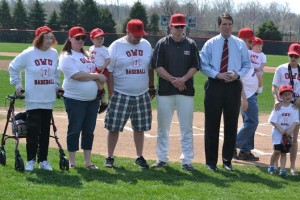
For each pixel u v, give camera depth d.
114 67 7.70
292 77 8.02
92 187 6.46
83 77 7.20
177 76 7.62
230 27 7.65
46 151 7.29
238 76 7.54
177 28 7.48
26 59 7.00
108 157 7.80
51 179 6.75
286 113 7.73
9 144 9.02
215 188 6.73
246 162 8.77
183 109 7.72
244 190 6.73
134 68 7.63
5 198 5.81
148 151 9.38
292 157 7.93
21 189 6.18
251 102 8.71
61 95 7.34
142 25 7.57
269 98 18.30
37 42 7.00
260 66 8.97
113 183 6.74
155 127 11.70
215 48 7.69
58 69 7.32
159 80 7.77
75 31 7.27
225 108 7.76
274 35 53.16
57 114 13.01
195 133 11.33
